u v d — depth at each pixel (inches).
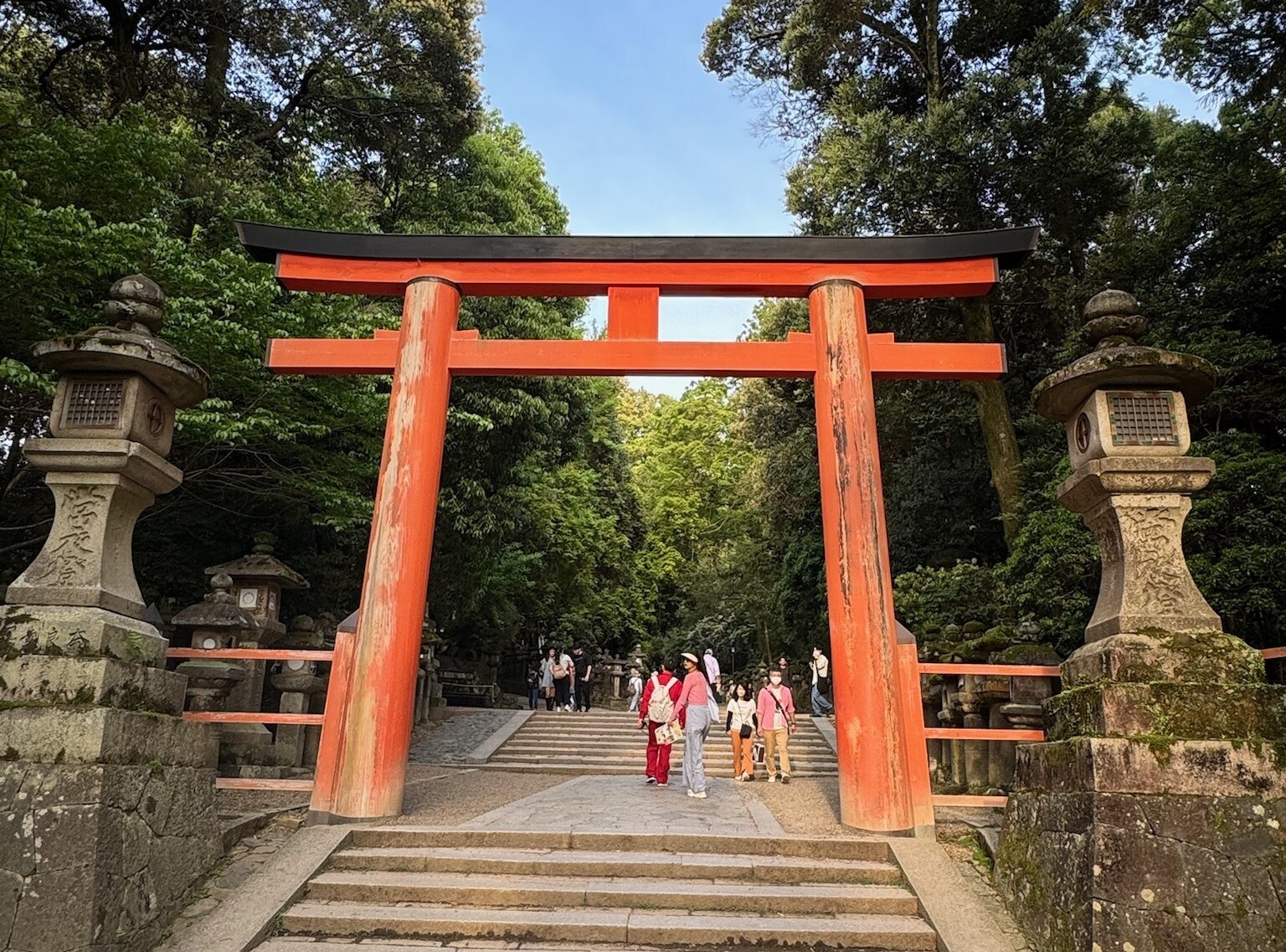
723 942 197.5
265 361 310.2
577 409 850.8
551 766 543.5
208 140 635.5
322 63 693.3
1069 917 180.2
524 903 213.9
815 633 984.3
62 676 192.5
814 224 687.7
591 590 1208.2
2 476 457.4
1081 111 605.6
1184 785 182.5
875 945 197.9
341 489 510.3
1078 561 431.2
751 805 328.5
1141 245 575.5
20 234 333.7
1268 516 374.3
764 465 952.3
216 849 229.9
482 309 672.4
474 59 755.4
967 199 610.9
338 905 211.0
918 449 762.2
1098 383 223.1
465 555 716.0
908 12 709.3
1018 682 340.5
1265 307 524.1
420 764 516.7
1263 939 168.2
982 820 286.2
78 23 592.1
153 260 394.3
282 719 269.3
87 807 176.4
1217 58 539.5
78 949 165.6
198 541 602.2
